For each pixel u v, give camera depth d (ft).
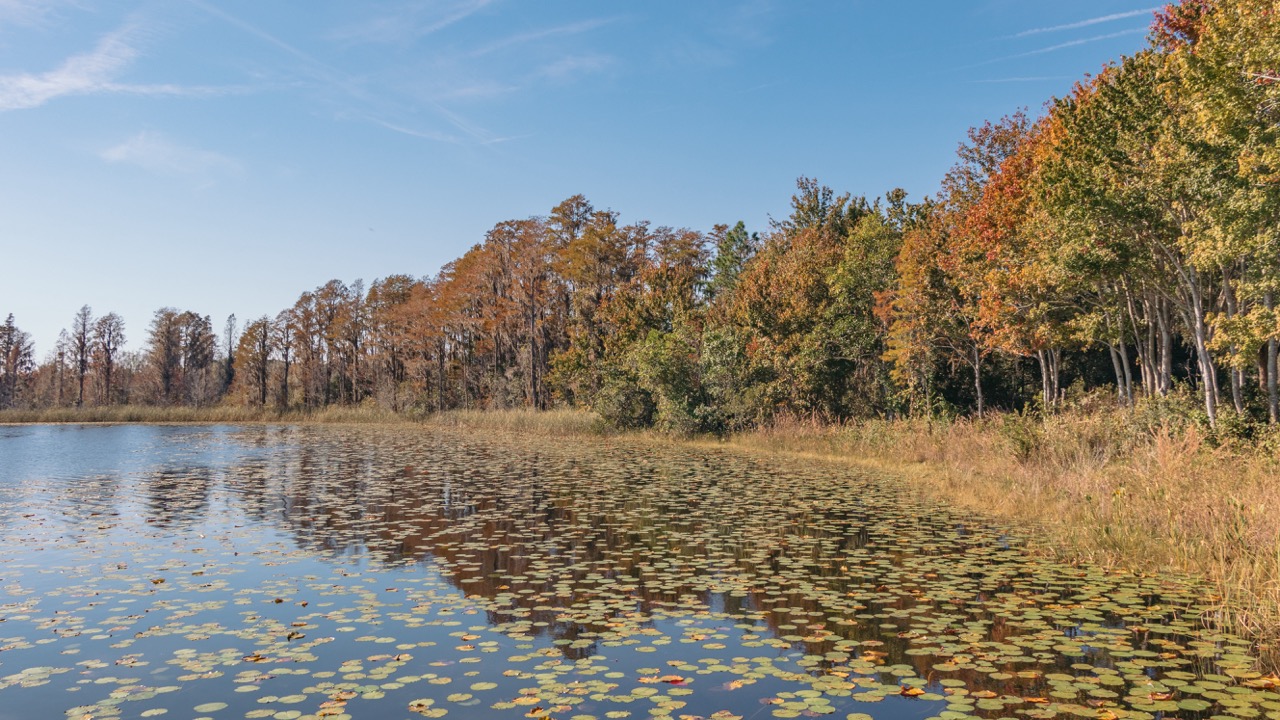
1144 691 17.03
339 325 238.27
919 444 70.85
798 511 43.62
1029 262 67.21
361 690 17.51
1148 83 54.03
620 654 19.90
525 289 170.91
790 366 100.12
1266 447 43.80
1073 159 57.11
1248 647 19.94
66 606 24.67
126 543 35.53
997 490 46.98
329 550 33.73
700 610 23.95
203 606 24.63
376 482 59.82
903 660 19.22
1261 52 39.78
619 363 124.36
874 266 105.40
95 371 291.58
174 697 17.15
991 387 106.52
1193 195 49.57
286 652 20.20
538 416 136.15
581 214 185.26
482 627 22.33
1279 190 42.29
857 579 27.68
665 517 41.96
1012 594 25.44
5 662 19.49
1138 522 33.24
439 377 200.13
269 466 75.00
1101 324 68.59
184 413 218.18
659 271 136.26
